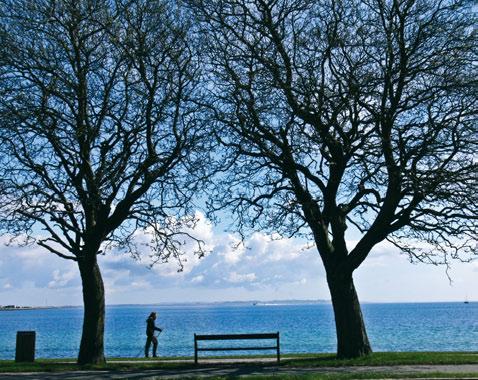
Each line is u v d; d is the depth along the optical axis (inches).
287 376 631.8
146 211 907.4
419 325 3636.8
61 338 2802.7
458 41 778.8
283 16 843.4
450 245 844.0
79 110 854.5
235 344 2145.7
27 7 818.8
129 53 848.9
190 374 694.5
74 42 844.0
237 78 849.5
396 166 795.4
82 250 888.9
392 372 660.1
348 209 885.2
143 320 5816.9
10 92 823.1
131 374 709.9
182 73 877.8
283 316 6589.6
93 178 860.6
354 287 877.2
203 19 860.6
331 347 1909.4
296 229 892.0
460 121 784.9
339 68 831.1
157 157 883.4
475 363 749.9
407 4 781.3
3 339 2817.4
